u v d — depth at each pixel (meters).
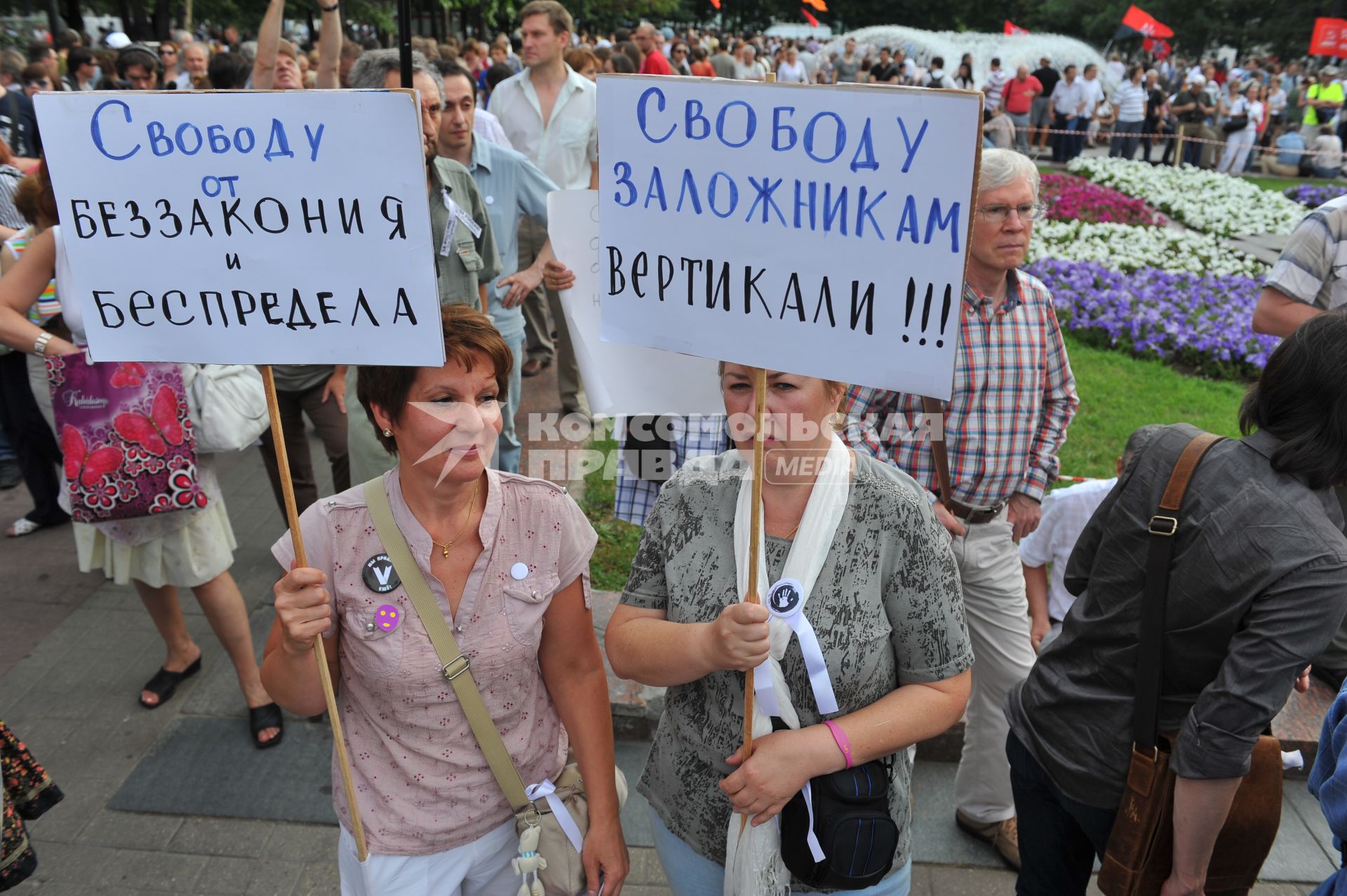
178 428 3.17
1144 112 18.89
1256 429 1.98
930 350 1.53
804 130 1.53
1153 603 1.96
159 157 1.67
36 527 4.98
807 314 1.61
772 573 1.81
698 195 1.65
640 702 3.51
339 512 1.88
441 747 1.92
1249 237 13.38
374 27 25.25
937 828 3.21
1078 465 5.95
